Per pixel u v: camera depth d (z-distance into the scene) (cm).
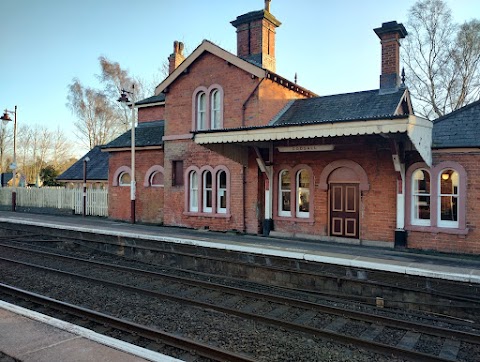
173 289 950
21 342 488
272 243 1254
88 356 451
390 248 1244
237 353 566
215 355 566
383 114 1334
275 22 1744
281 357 584
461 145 1152
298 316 768
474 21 3234
